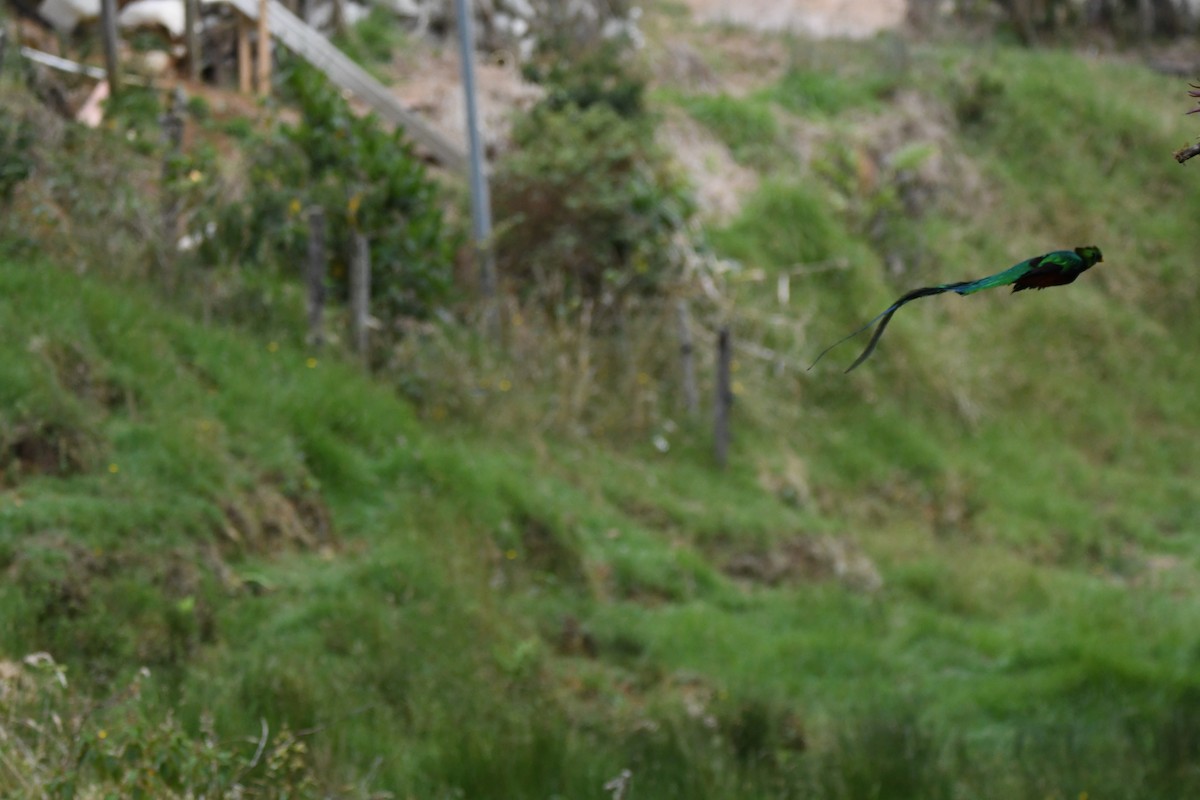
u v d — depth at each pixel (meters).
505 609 33.34
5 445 29.17
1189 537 53.62
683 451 47.69
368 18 63.84
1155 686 33.84
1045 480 55.72
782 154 64.81
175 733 19.05
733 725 28.11
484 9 65.00
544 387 45.66
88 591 26.56
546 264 50.69
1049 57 79.94
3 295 32.91
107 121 46.31
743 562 42.12
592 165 51.34
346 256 42.56
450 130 57.75
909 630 38.09
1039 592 43.34
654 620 36.19
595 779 23.81
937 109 72.19
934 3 83.00
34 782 16.73
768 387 51.88
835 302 58.50
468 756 24.02
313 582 30.70
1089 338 63.78
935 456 53.44
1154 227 70.81
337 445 35.19
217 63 55.28
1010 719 32.66
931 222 66.19
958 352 59.31
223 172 45.91
